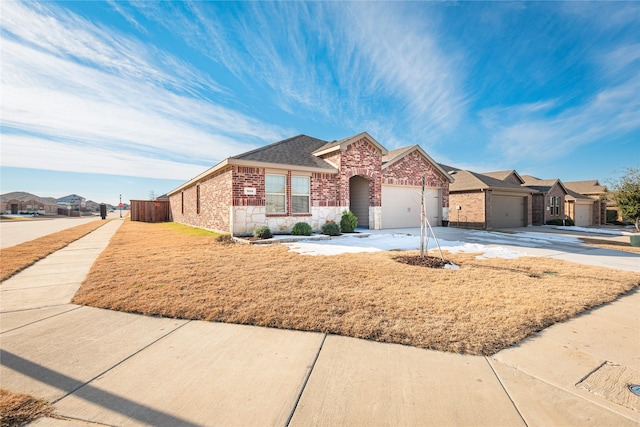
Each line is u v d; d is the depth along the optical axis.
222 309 3.98
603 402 2.19
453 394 2.28
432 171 18.17
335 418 2.01
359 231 13.99
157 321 3.71
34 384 2.38
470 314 3.79
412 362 2.75
